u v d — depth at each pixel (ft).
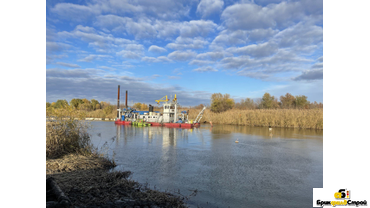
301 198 27.30
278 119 145.89
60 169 32.55
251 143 73.46
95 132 106.52
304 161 47.73
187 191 28.89
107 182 28.68
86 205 20.51
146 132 107.55
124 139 80.59
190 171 38.60
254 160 48.24
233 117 177.58
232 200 26.32
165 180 33.27
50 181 22.43
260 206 24.82
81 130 45.16
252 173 38.04
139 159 47.16
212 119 192.95
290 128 135.23
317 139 84.07
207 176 35.88
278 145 69.46
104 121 209.87
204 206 24.40
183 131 114.83
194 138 85.66
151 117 164.25
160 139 81.66
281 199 26.86
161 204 23.00
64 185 25.27
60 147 40.83
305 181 34.04
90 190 24.58
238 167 42.04
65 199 18.88
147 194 25.21
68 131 43.75
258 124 157.17
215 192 28.81
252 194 28.37
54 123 42.27
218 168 41.06
